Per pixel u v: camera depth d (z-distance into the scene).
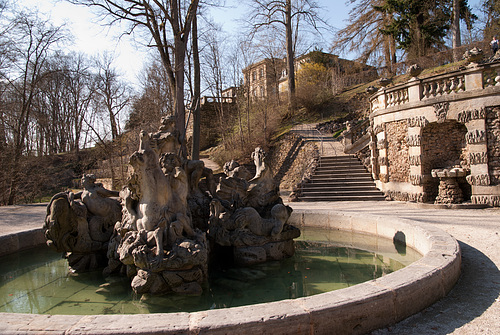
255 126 32.03
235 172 7.03
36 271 6.20
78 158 34.88
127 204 5.14
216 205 6.29
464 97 12.67
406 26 31.92
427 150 14.12
